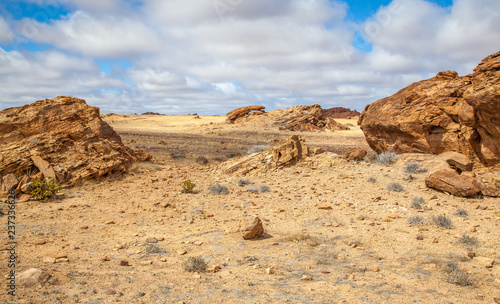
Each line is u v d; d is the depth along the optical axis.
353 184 16.41
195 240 9.25
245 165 20.47
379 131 25.66
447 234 9.81
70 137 19.58
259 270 7.25
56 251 7.81
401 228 10.45
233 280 6.63
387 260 8.05
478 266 7.58
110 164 18.69
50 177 15.57
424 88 22.69
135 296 5.58
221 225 10.73
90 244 8.54
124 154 22.06
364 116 28.45
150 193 15.22
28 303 4.89
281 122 77.69
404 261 7.97
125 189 16.03
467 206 12.62
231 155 34.88
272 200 14.17
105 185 16.78
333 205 13.33
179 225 10.60
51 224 10.14
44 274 5.94
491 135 16.44
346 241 9.38
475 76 16.20
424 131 21.58
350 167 20.14
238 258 7.99
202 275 6.83
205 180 18.42
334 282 6.68
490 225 10.46
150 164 23.38
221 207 13.07
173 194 14.99
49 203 12.77
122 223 10.61
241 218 10.15
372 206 13.02
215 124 81.50
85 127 20.64
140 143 46.81
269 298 5.79
